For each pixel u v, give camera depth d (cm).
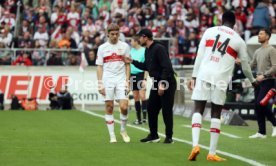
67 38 6862
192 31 7138
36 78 6312
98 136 3816
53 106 6162
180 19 7300
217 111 2845
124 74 3528
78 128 4297
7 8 7331
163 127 4462
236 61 3111
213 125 2838
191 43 6981
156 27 7150
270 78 3822
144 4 7450
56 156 2952
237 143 3553
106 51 3497
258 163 2781
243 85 5578
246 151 3209
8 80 6272
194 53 6969
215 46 2827
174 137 3825
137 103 4738
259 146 3425
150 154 3019
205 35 2855
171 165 2698
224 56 2820
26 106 6138
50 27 7138
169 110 3456
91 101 6347
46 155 2981
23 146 3309
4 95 6259
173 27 7119
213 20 7319
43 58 6481
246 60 2859
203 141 3616
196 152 2784
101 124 4603
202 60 2852
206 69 2823
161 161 2805
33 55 6481
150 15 7262
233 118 4772
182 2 7500
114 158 2891
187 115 5541
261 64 3856
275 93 3778
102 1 7469
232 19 2877
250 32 7250
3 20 7250
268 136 3969
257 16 6962
